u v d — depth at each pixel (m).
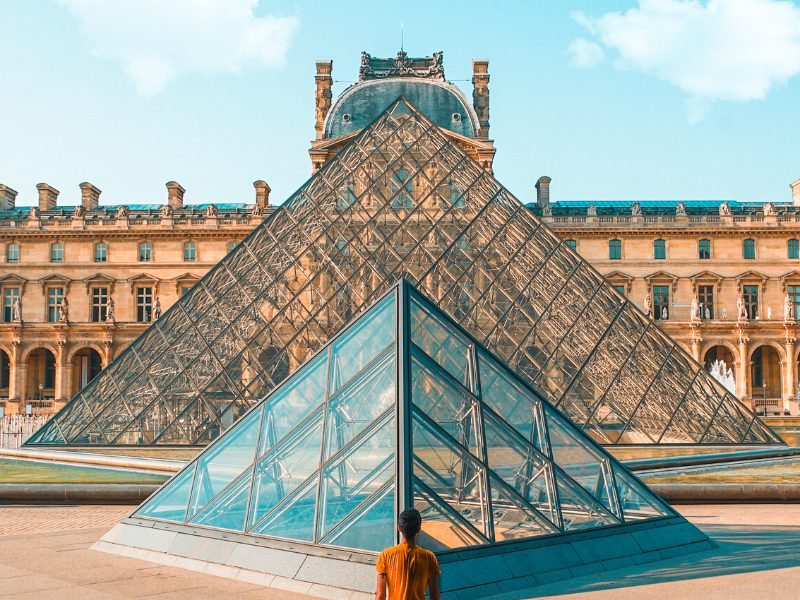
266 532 18.88
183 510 21.36
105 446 46.12
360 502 17.70
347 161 61.50
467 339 21.73
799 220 123.19
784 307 121.25
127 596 16.64
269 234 56.91
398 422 18.08
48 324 119.12
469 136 111.88
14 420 99.19
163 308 123.38
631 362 47.53
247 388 46.91
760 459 42.91
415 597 11.59
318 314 49.88
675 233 123.12
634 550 19.95
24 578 18.38
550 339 47.88
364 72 121.00
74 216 124.81
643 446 44.47
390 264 52.38
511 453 19.81
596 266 123.12
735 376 119.56
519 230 54.78
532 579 17.38
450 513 17.41
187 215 125.12
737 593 16.45
